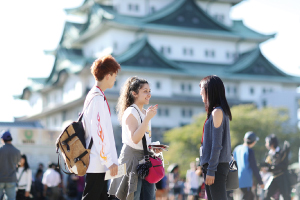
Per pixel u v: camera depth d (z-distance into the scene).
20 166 10.88
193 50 67.81
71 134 4.85
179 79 63.69
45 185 14.85
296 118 61.22
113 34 62.44
